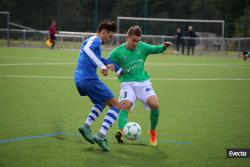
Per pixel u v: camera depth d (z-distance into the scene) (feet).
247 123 59.77
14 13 266.77
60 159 41.01
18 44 230.68
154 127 47.09
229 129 55.77
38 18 266.16
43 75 112.57
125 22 251.19
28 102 72.08
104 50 219.61
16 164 39.32
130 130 46.65
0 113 62.34
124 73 47.98
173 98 81.41
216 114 66.08
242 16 254.06
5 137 48.83
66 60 159.74
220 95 86.74
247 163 41.11
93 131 53.52
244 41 212.84
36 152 43.21
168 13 278.05
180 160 41.68
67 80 103.96
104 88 44.62
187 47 217.77
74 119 59.67
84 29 261.24
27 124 55.72
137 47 48.14
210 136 51.78
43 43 232.12
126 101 47.73
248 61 187.21
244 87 100.68
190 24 255.70
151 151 44.65
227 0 266.57
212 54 219.20
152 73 126.82
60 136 49.98
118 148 45.50
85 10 274.16
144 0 270.67
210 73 131.85
